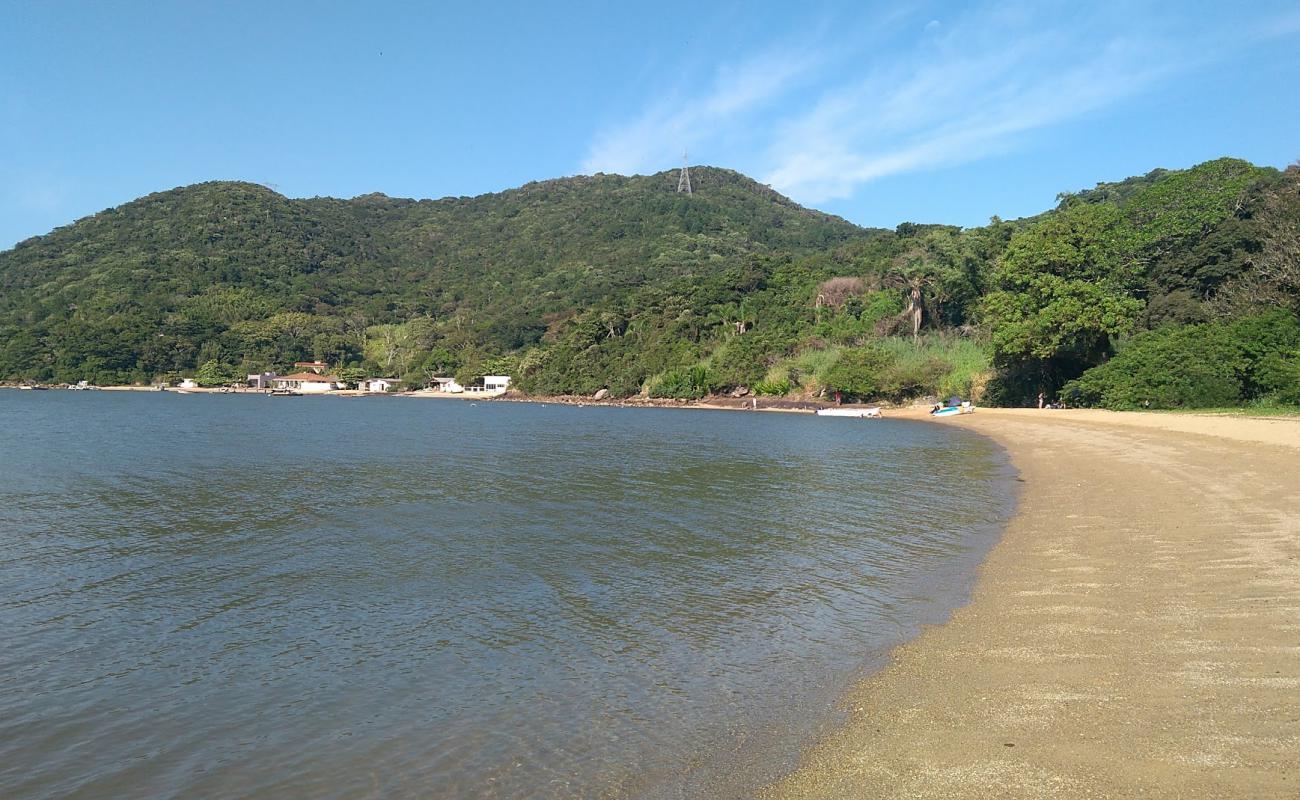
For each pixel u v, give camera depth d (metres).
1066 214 68.12
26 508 24.02
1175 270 63.09
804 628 11.92
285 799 7.44
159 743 8.69
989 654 10.11
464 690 9.95
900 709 8.60
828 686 9.55
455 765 7.96
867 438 50.59
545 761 7.96
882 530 19.31
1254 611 10.63
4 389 157.25
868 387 86.06
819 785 7.04
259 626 12.70
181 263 199.62
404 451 42.72
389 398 149.00
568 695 9.67
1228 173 69.12
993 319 68.38
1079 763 6.88
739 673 10.19
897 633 11.42
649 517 22.00
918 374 84.69
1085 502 21.30
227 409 98.56
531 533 19.92
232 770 8.06
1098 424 45.75
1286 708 7.58
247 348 171.75
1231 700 7.86
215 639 12.10
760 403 97.75
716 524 20.81
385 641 11.91
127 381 160.25
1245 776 6.36
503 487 28.31
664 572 15.80
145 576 15.85
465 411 99.06
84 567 16.62
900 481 28.56
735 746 8.05
